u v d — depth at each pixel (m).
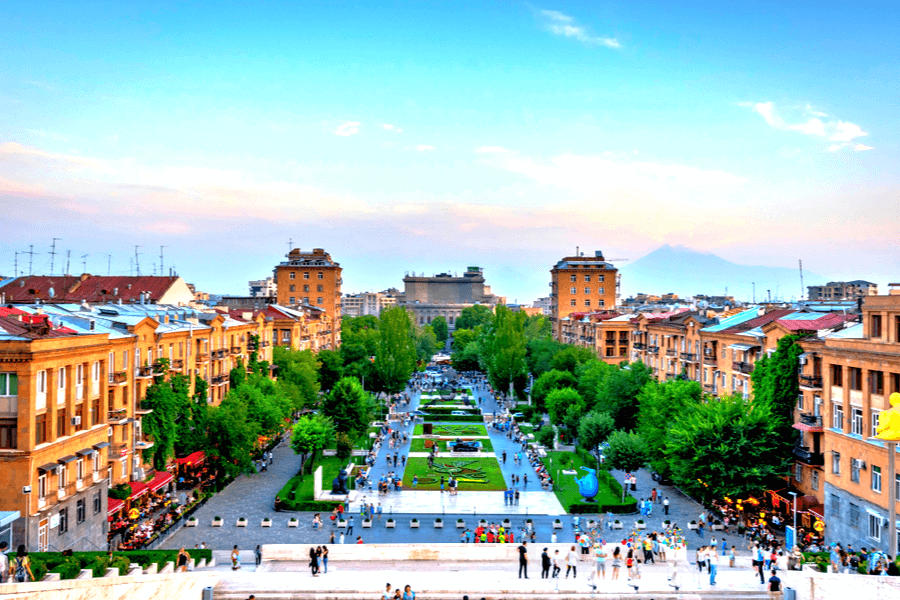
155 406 75.75
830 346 64.19
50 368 55.12
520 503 82.81
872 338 58.50
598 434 94.88
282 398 100.94
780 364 72.31
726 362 91.69
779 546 63.12
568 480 93.88
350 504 81.75
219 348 102.75
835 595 42.62
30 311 70.69
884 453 54.91
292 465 100.75
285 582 48.16
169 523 69.12
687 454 71.38
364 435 119.06
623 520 74.94
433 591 46.69
